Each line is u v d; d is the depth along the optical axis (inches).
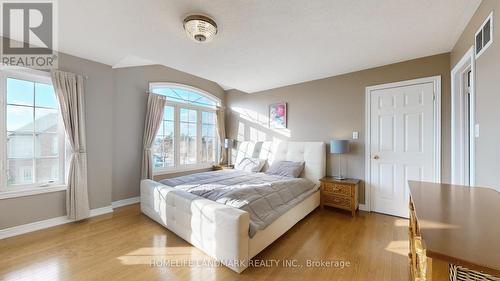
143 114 156.3
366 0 69.6
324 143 147.9
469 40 81.8
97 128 125.6
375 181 132.0
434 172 114.0
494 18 62.4
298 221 113.3
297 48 104.7
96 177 125.4
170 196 101.0
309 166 148.3
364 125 135.5
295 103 166.7
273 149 170.2
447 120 110.5
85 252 83.9
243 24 83.0
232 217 72.0
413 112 120.1
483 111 68.9
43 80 107.7
